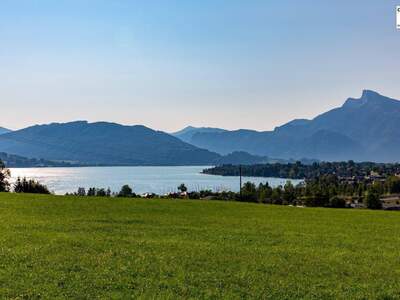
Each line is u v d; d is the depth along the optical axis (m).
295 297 18.44
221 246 27.86
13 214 39.97
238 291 18.84
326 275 21.91
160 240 29.23
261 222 41.59
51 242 26.64
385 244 30.89
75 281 19.02
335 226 40.41
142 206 52.91
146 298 17.38
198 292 18.38
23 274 19.62
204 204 60.44
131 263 22.42
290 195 141.50
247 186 144.38
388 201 153.62
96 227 33.91
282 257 25.36
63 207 47.56
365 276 21.92
